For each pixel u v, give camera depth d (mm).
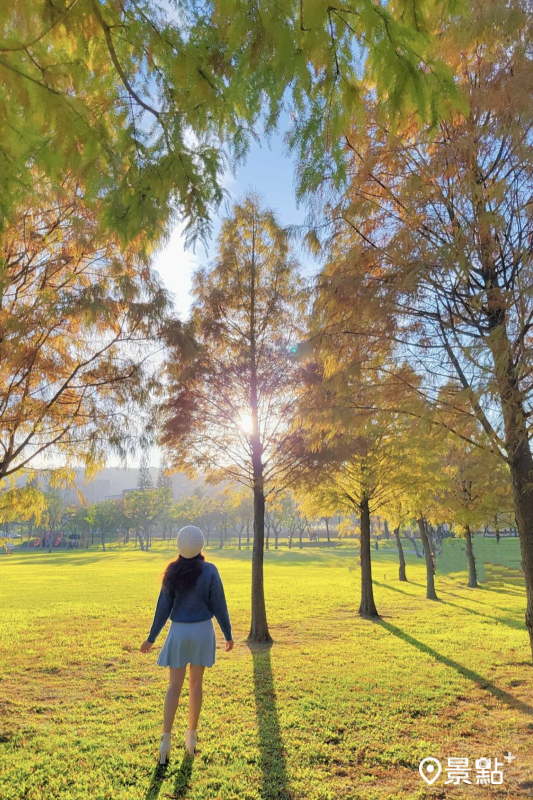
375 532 52656
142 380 6148
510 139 4328
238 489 12922
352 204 4949
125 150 2064
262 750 4699
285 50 1682
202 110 2016
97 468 6246
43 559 55656
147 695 6477
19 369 5543
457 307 4934
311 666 8117
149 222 2158
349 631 11695
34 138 1751
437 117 1888
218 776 4125
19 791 3836
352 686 6945
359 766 4410
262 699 6316
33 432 5930
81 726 5301
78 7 1635
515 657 8922
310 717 5656
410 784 4062
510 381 4332
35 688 6812
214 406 10438
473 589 23547
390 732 5246
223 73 1871
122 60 1977
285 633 11453
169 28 1778
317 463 10367
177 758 4449
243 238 11180
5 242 4672
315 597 18500
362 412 5320
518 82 4059
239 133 2092
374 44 1671
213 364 10469
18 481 6613
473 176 4379
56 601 16672
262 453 11070
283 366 10297
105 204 2078
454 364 4984
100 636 10570
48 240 5422
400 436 7031
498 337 4148
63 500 84188
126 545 101750
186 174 2143
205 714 5723
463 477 10859
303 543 97375
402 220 5066
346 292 5055
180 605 4406
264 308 10969
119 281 5609
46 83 1662
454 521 19656
